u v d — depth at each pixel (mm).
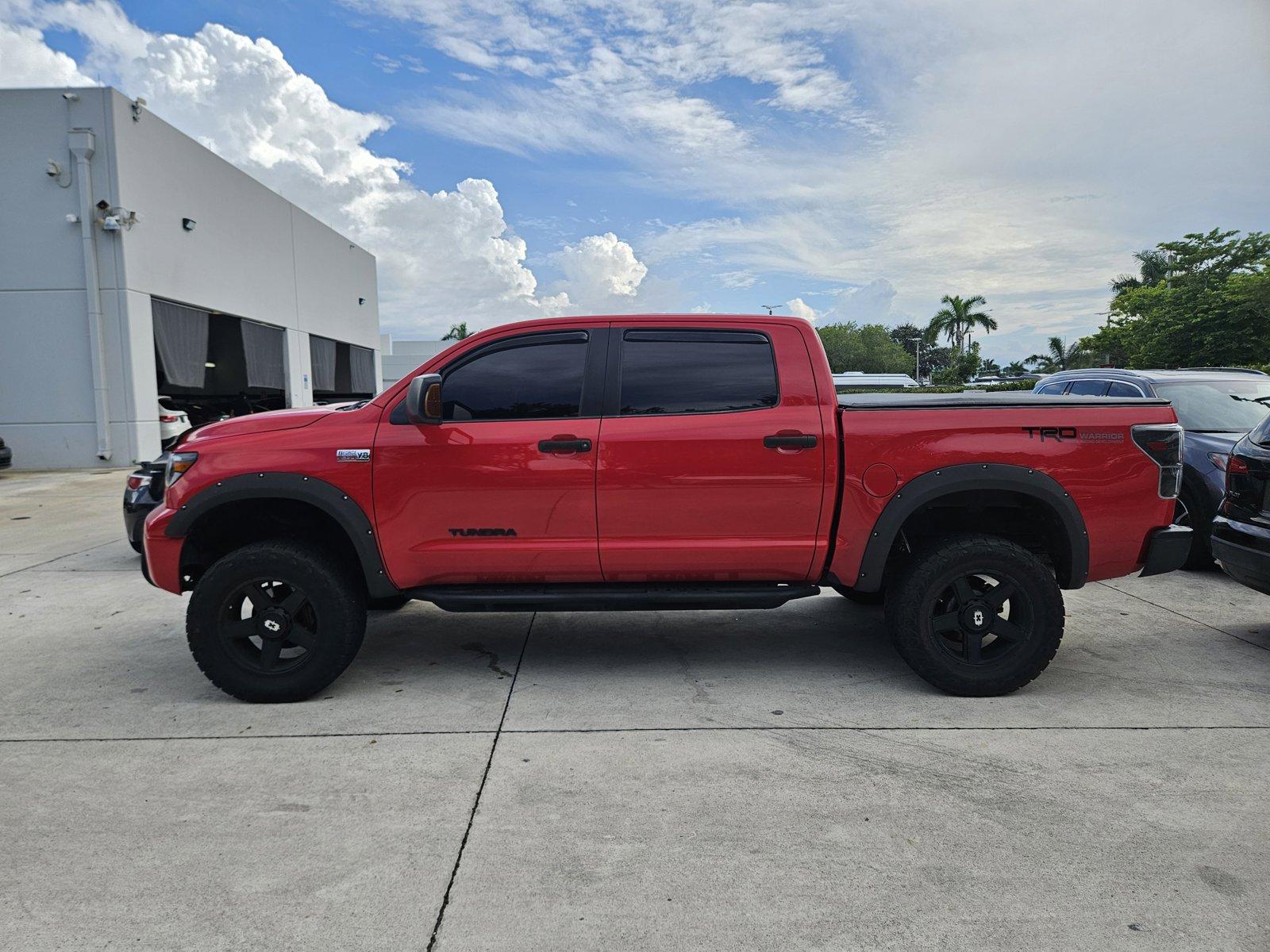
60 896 2412
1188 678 4219
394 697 4055
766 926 2258
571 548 3992
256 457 3926
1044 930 2230
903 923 2262
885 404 3996
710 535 4008
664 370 4059
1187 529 4043
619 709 3859
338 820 2852
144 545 4043
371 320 31344
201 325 18531
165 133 16688
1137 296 40781
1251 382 7434
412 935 2229
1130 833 2721
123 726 3703
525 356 4074
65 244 15094
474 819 2846
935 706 3869
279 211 22547
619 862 2568
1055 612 3871
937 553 3873
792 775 3158
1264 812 2854
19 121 14766
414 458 3916
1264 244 35031
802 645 4859
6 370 15305
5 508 10891
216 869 2553
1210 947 2156
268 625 3924
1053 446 3910
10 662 4645
